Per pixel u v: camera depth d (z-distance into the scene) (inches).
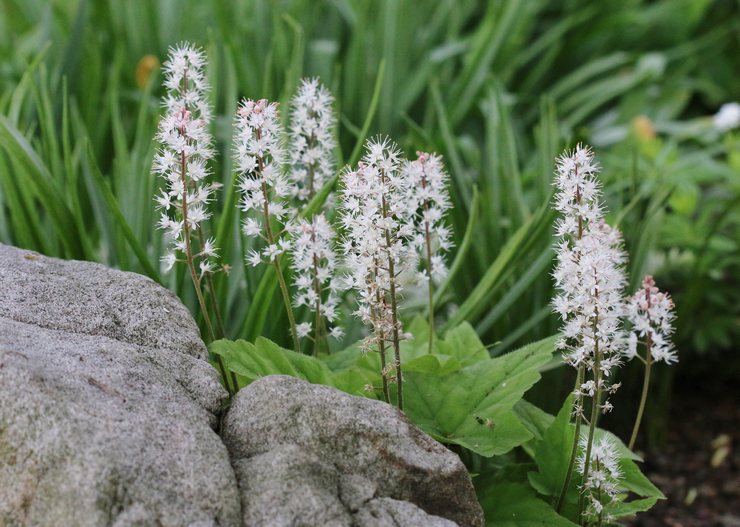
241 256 43.7
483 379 38.8
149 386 35.3
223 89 58.0
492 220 48.6
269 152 37.5
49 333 35.9
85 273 38.3
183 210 37.2
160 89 61.3
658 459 52.8
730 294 55.5
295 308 43.2
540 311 46.1
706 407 58.7
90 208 49.9
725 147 60.5
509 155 50.1
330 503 34.2
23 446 33.6
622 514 37.7
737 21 86.2
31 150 42.3
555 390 47.1
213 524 33.5
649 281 37.5
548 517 37.3
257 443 35.3
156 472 33.6
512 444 37.6
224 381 39.0
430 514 35.5
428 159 39.2
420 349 41.4
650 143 59.7
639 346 48.5
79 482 33.2
